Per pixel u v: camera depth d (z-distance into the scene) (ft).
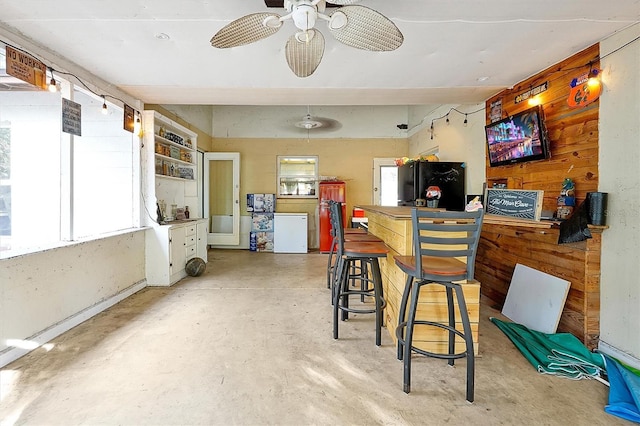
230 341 8.26
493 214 9.43
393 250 9.09
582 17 6.75
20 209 12.82
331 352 7.75
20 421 5.26
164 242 13.30
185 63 9.40
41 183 12.76
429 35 7.64
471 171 13.87
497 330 9.07
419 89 11.51
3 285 7.00
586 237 7.37
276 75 10.33
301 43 6.25
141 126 13.10
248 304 11.16
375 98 12.71
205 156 22.09
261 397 5.96
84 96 11.66
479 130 13.21
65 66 9.20
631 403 5.65
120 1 6.37
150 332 8.76
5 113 12.61
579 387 6.35
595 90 7.69
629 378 6.27
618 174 7.20
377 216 11.73
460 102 13.07
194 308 10.69
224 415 5.47
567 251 8.32
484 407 5.73
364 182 22.75
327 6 6.31
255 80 10.77
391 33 5.89
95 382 6.37
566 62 8.76
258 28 5.82
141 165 13.12
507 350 7.86
